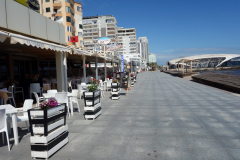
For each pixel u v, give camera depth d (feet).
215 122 17.80
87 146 13.12
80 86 32.81
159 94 37.76
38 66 62.64
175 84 61.36
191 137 14.17
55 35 33.01
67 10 146.72
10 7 22.65
